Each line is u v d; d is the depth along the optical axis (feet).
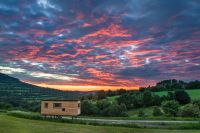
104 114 269.44
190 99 338.54
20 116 179.93
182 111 246.88
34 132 114.73
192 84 463.42
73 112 183.83
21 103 411.54
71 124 149.18
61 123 152.76
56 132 119.44
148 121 174.29
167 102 262.67
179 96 337.93
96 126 144.15
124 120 181.78
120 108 269.23
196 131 135.74
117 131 130.31
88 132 124.67
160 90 440.04
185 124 156.25
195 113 241.35
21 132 111.55
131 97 344.28
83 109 276.41
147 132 130.41
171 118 194.08
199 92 405.59
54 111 187.83
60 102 187.32
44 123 148.25
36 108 315.78
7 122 135.54
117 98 362.33
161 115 261.03
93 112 272.31
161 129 140.67
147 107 334.65
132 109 334.65
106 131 129.49
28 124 137.90
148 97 337.31
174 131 134.51
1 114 180.04
